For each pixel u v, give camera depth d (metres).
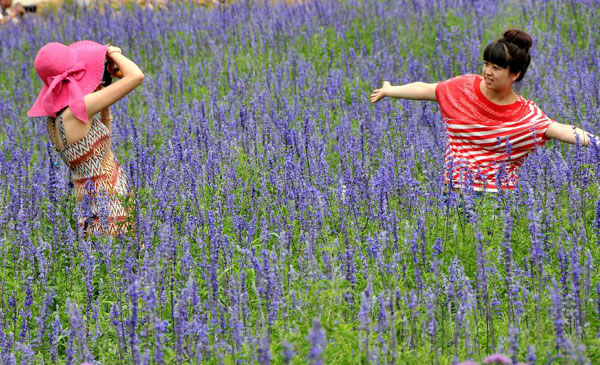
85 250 8.49
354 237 8.84
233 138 12.55
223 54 19.62
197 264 8.89
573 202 9.08
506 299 7.80
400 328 7.29
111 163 10.23
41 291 8.66
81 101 9.66
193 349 6.97
